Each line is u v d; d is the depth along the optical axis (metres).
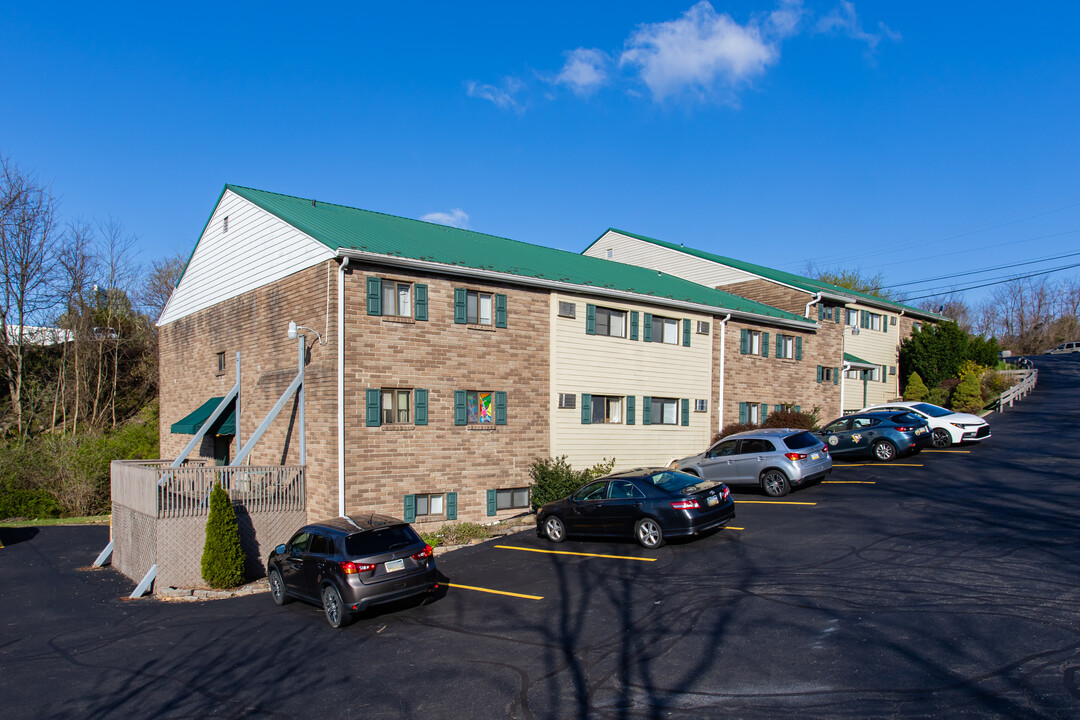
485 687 8.37
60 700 9.17
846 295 33.81
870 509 15.98
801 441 18.84
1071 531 12.83
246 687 9.10
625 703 7.55
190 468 16.86
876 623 9.16
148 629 12.64
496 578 13.67
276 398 19.84
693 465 20.11
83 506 29.05
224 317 23.19
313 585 12.23
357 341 17.88
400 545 11.94
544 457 21.48
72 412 38.88
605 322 23.47
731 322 27.61
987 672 7.45
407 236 21.88
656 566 13.20
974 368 37.78
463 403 19.75
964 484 17.73
